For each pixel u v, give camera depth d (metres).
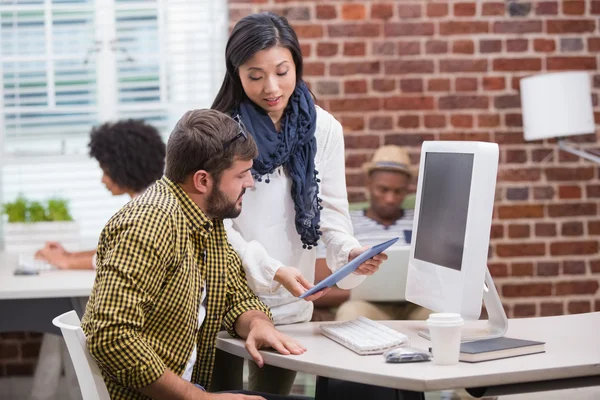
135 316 1.67
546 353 1.72
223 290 1.99
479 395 1.62
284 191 2.18
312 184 2.16
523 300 4.20
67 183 4.23
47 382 3.72
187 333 1.82
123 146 3.37
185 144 1.83
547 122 3.89
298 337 2.00
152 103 4.25
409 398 1.59
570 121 3.86
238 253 2.11
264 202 2.17
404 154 3.88
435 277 1.92
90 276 3.25
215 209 1.88
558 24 4.17
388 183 3.80
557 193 4.20
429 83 4.15
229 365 2.30
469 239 1.79
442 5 4.14
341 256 2.16
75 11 4.18
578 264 4.21
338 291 3.46
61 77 4.20
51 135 4.23
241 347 1.92
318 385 1.87
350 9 4.12
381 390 2.00
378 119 4.15
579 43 4.18
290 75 2.11
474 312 1.80
